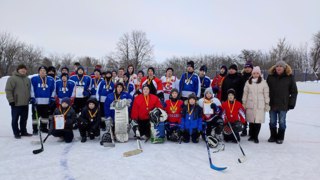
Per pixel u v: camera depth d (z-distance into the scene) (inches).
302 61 1733.5
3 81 817.5
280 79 261.6
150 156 219.6
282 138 265.4
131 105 285.9
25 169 188.5
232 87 281.9
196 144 257.6
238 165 202.7
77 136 283.0
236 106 265.9
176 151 234.1
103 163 201.9
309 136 298.4
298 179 178.5
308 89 941.8
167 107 270.7
